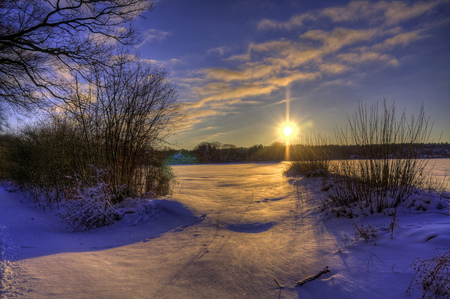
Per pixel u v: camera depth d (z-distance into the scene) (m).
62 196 9.73
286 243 4.60
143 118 8.79
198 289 3.04
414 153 6.00
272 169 27.33
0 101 8.93
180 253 4.26
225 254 4.11
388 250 3.59
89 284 3.05
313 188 9.06
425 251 3.29
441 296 2.46
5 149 14.24
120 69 8.39
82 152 8.80
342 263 3.50
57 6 7.63
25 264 3.57
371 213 5.39
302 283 3.11
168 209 7.42
